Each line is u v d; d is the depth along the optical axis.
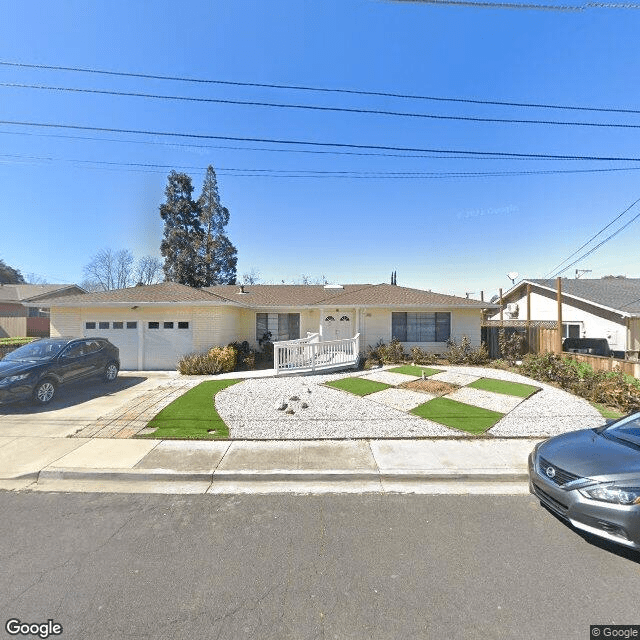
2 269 45.50
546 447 4.09
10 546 3.30
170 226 30.67
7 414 7.49
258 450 5.55
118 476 4.77
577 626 2.38
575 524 3.35
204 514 3.88
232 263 32.84
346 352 13.41
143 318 13.65
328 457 5.28
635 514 2.99
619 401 8.02
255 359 15.16
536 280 21.55
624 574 2.88
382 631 2.33
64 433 6.33
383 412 7.57
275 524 3.67
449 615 2.46
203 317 13.76
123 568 2.97
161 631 2.35
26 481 4.72
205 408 7.86
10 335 25.81
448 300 15.98
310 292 18.77
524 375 11.86
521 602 2.58
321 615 2.47
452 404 8.19
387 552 3.19
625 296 17.28
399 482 4.69
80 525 3.66
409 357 15.38
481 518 3.78
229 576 2.87
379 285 18.41
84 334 13.65
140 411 7.66
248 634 2.32
